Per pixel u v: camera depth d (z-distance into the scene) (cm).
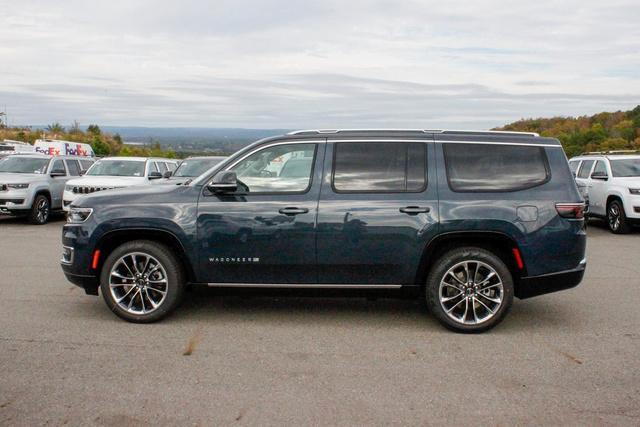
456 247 591
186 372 470
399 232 580
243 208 589
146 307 608
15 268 905
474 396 427
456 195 585
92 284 609
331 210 583
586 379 463
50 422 379
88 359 498
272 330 588
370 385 447
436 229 579
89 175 1573
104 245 609
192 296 723
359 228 581
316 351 525
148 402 412
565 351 531
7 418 384
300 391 434
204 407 405
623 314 663
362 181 593
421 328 601
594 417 395
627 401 421
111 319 621
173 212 593
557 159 600
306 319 629
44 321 612
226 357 506
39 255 1031
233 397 422
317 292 596
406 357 512
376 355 516
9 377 455
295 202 588
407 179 592
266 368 481
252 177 602
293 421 384
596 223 1659
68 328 587
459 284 586
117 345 535
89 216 602
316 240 584
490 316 580
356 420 387
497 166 596
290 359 504
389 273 588
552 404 415
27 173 1580
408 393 432
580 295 755
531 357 514
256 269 593
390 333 583
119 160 1628
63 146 3022
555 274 584
